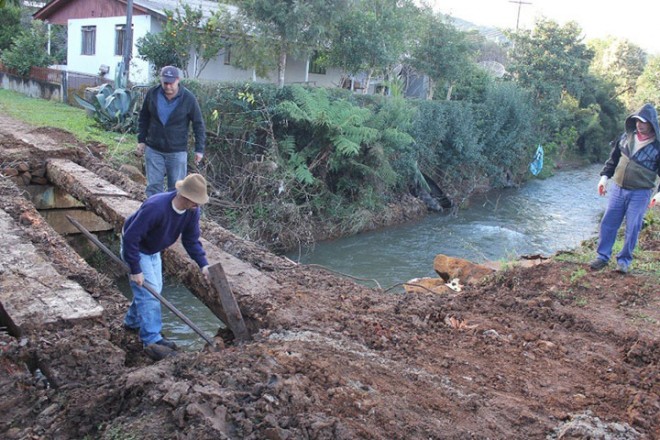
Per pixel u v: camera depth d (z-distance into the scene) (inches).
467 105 920.9
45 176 409.7
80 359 164.6
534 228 717.9
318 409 135.3
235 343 198.1
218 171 599.5
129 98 604.4
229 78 821.2
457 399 154.4
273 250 564.4
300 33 678.5
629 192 261.7
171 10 786.8
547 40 1205.7
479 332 205.3
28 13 1293.1
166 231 177.9
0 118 590.2
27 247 242.5
